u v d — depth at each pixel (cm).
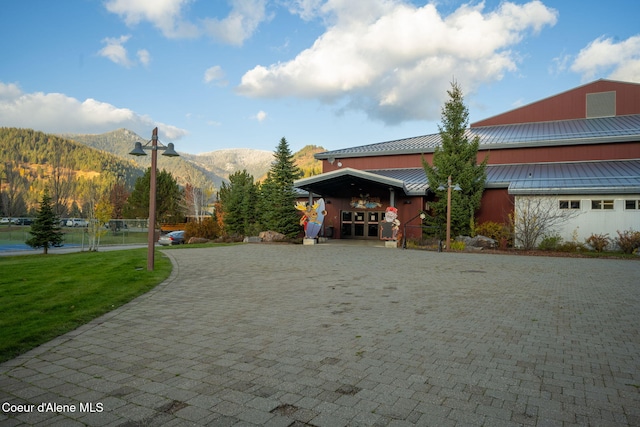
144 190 5225
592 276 1202
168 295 908
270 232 2733
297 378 441
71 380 439
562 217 2223
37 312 714
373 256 1753
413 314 732
